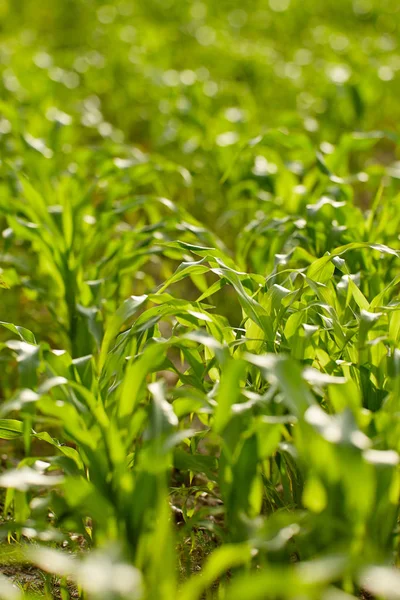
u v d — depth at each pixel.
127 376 2.03
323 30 10.45
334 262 2.68
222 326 2.38
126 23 10.84
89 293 3.54
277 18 11.85
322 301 2.46
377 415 2.00
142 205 4.17
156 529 1.77
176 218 3.57
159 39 9.30
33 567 2.57
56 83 7.53
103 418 2.05
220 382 2.06
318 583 1.41
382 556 1.92
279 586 1.39
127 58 8.41
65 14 12.47
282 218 3.74
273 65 8.48
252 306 2.38
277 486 3.03
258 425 1.87
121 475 1.92
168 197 5.84
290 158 5.32
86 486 1.79
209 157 5.50
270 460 2.53
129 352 2.48
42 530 1.98
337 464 1.78
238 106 8.02
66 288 3.56
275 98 8.08
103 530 1.88
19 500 2.22
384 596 1.85
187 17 11.76
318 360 2.45
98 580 1.39
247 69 8.57
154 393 1.92
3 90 7.41
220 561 1.55
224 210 5.66
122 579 1.39
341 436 1.63
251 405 1.97
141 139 7.77
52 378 2.07
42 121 5.92
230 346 2.27
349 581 1.96
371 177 5.25
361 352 2.31
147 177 4.56
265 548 1.77
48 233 3.57
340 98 6.91
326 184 4.09
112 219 3.79
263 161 4.82
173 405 2.04
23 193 4.02
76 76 8.23
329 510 1.87
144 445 1.89
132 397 2.05
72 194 4.43
